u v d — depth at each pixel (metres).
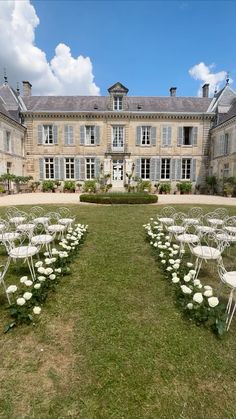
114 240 5.90
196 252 3.84
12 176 16.53
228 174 17.83
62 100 21.48
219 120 19.67
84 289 3.52
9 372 2.10
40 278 3.17
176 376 2.08
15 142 18.14
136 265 4.39
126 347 2.39
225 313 2.81
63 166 20.30
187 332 2.62
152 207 11.32
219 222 6.08
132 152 20.33
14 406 1.81
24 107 20.44
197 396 1.91
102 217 8.77
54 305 3.10
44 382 2.01
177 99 22.16
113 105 19.89
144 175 20.88
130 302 3.19
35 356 2.28
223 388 1.98
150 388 1.97
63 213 8.95
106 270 4.17
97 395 1.90
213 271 4.34
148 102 21.52
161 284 3.68
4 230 5.64
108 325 2.72
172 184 20.80
